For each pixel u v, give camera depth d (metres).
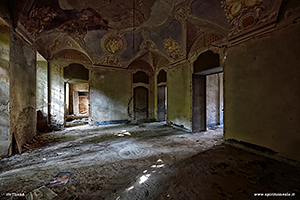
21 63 3.80
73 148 3.98
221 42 4.35
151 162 3.06
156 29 5.91
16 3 3.33
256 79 3.35
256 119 3.36
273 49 3.01
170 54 6.61
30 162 3.06
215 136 5.21
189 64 5.78
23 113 3.92
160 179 2.38
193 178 2.39
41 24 4.35
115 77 7.84
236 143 3.88
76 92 13.23
